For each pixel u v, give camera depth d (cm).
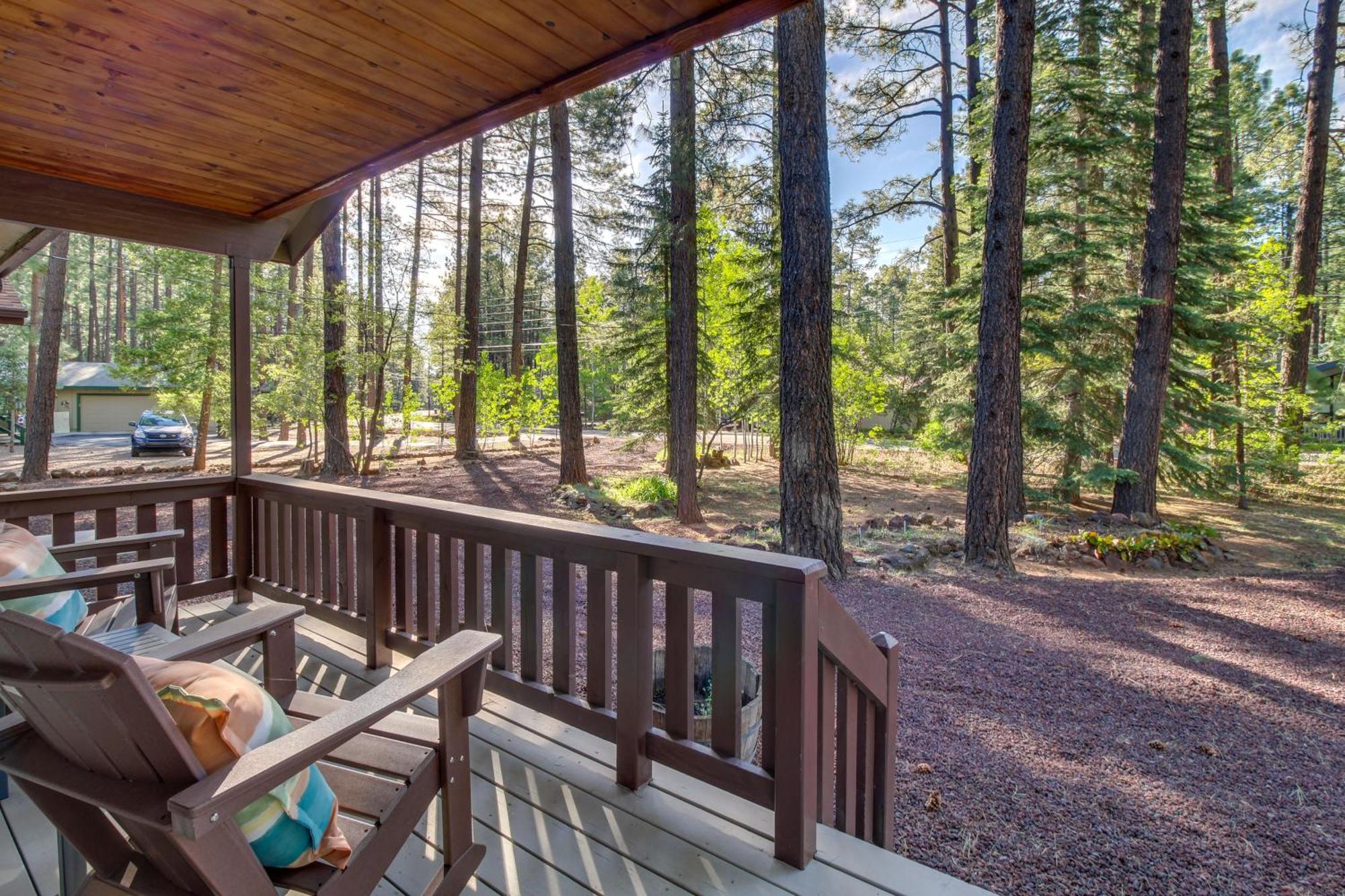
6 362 1755
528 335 2647
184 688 93
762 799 157
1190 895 221
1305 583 617
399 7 166
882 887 145
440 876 136
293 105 221
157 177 287
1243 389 1062
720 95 934
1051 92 862
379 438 1410
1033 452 1031
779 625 151
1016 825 260
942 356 1114
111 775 97
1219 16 1048
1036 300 866
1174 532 771
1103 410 983
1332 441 1204
